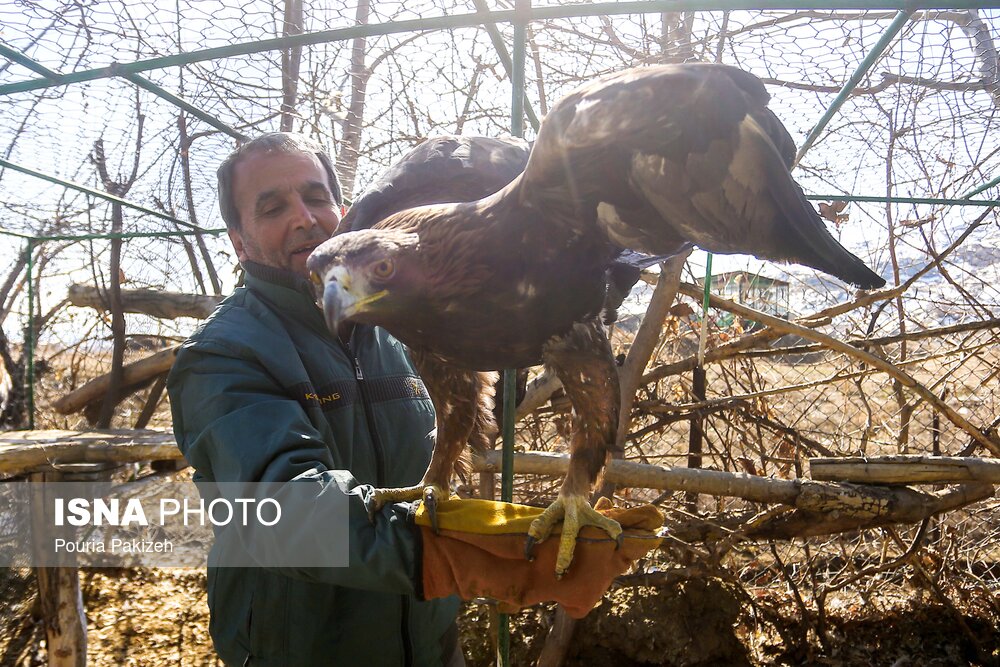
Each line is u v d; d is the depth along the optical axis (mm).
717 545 3684
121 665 3850
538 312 1436
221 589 1738
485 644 3727
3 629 4117
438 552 1337
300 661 1680
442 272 1378
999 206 3711
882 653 4035
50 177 3793
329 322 1337
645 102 1211
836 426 4500
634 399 4129
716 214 1293
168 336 5914
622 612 3742
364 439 1826
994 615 4129
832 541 4605
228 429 1436
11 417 5473
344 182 3838
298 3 2225
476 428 1783
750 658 3986
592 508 1427
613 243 1432
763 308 4672
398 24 2043
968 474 3203
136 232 5059
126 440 3473
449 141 1735
